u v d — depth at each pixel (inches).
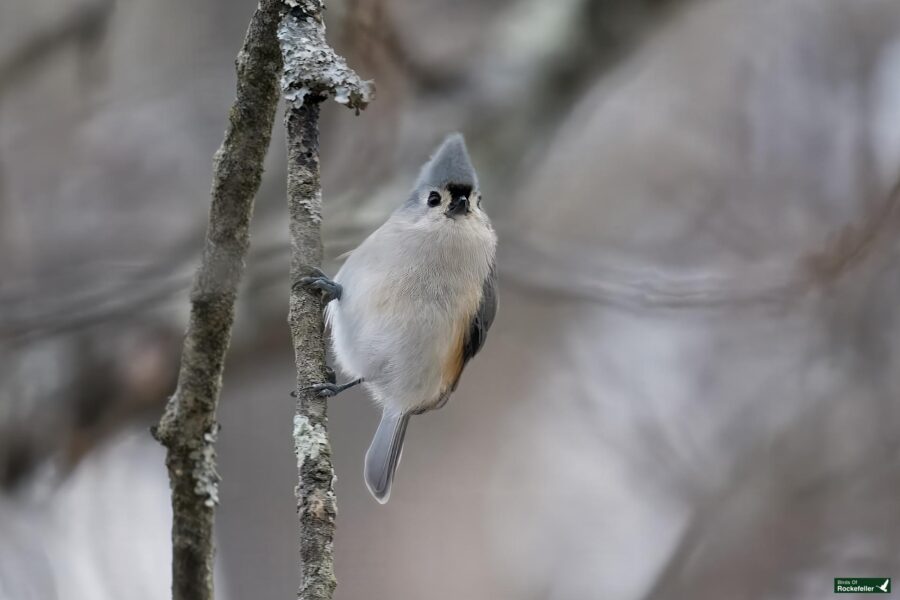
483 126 443.8
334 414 512.7
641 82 558.6
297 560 470.3
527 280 422.9
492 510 533.3
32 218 450.9
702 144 533.3
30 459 392.5
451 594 504.7
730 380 476.4
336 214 402.9
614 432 481.7
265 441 485.4
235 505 476.1
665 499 479.5
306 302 211.5
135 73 473.7
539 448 543.5
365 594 503.5
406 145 425.1
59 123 461.7
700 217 498.6
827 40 517.0
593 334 514.3
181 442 180.2
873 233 413.4
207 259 189.3
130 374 388.5
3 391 387.2
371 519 513.7
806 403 461.7
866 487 448.5
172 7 480.4
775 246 479.2
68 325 370.9
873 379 451.5
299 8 219.1
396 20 404.2
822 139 498.9
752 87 523.2
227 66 481.7
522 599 507.2
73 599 393.7
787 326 464.4
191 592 177.5
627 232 529.3
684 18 507.2
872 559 439.5
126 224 462.6
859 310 439.5
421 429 558.9
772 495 456.8
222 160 195.8
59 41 440.8
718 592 447.2
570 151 530.3
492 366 576.4
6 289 377.1
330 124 422.0
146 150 474.0
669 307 415.5
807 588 440.5
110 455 430.0
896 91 494.9
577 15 462.0
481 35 467.8
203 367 182.4
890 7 515.8
